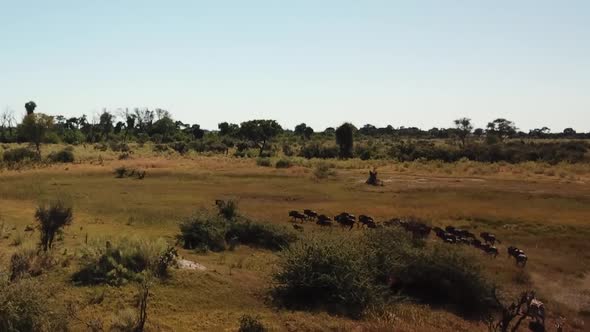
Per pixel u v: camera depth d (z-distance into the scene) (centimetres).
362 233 2336
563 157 7825
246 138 11438
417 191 4525
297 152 9644
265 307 1631
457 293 1908
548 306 1927
